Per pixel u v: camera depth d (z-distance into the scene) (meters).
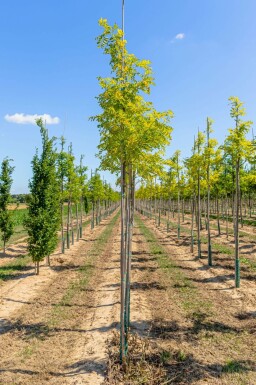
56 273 17.62
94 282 15.49
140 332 9.69
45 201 17.61
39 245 17.08
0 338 9.42
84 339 9.30
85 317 11.08
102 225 45.84
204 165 19.75
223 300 12.68
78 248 25.92
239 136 14.47
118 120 7.84
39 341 9.21
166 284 14.89
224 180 25.91
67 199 27.67
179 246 25.52
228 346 8.84
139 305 12.00
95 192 39.44
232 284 14.84
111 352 8.25
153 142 8.44
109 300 12.74
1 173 23.47
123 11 8.45
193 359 8.10
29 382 7.03
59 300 12.88
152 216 57.12
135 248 24.94
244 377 7.25
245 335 9.52
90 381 7.03
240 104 14.46
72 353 8.49
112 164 8.91
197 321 10.55
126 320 8.54
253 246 23.95
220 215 49.28
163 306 11.95
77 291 14.02
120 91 8.07
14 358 8.22
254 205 52.66
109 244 27.56
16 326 10.34
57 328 10.13
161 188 39.38
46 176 17.78
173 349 8.58
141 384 7.00
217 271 17.27
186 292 13.70
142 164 9.44
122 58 8.40
